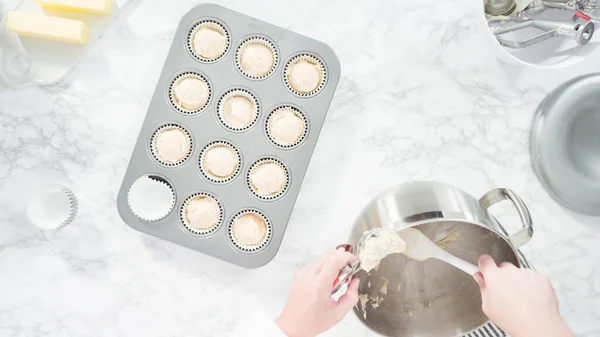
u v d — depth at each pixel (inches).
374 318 29.3
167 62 31.7
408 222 24.7
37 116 34.4
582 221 35.8
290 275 35.2
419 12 35.1
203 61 32.0
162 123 31.9
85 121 34.5
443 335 29.0
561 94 33.4
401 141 35.4
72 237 34.7
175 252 34.9
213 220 32.1
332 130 35.2
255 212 32.4
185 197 32.2
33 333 34.8
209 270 35.1
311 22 34.9
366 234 25.7
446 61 35.4
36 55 33.5
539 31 32.6
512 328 25.2
